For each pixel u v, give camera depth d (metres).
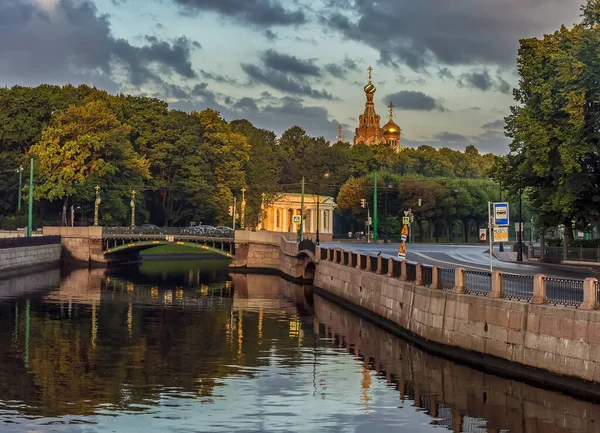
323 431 31.16
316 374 41.41
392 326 54.00
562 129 65.06
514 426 31.12
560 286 36.19
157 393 37.44
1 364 43.84
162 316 63.56
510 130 76.12
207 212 145.12
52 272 103.12
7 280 90.25
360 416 33.19
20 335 53.25
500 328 38.16
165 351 48.09
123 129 131.25
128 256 124.88
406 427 31.48
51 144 125.75
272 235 109.56
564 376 33.94
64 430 31.30
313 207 180.88
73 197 129.12
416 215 160.50
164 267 117.44
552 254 80.19
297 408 34.62
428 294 46.50
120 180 132.50
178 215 144.50
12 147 137.88
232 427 31.73
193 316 63.69
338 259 75.12
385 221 139.12
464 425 31.55
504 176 76.00
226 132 156.12
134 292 81.44
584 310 33.25
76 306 68.81
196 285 89.81
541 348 35.25
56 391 37.72
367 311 61.53
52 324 58.31
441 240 173.00
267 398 36.47
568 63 62.38
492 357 38.78
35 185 126.19
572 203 68.00
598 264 73.25
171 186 142.88
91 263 114.12
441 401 35.22
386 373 41.19
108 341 51.47
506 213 42.62
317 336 53.62
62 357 46.00
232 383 39.44
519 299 38.47
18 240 97.69
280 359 45.56
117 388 38.34
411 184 157.75
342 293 70.50
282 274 102.44
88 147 125.12
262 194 161.75
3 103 135.38
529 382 35.94
